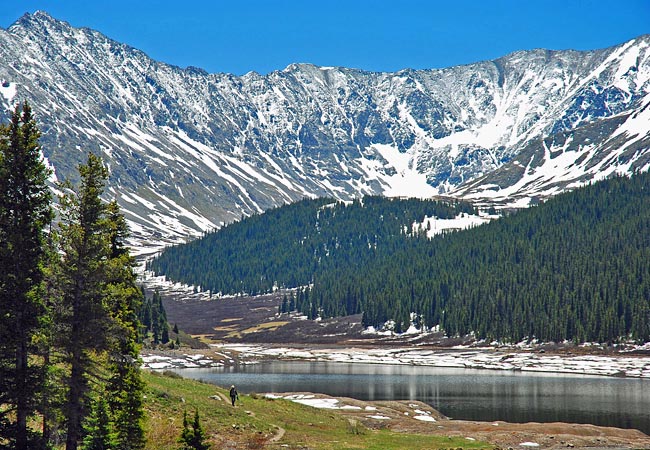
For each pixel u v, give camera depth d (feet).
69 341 122.93
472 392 353.92
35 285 120.98
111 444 131.85
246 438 168.86
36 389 116.16
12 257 116.67
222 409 190.60
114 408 138.10
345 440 185.68
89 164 131.95
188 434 128.77
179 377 246.06
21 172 120.26
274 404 226.79
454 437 211.82
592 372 478.18
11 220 119.96
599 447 211.61
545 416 274.36
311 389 361.71
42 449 118.01
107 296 131.85
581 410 289.94
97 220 130.82
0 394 117.29
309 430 194.80
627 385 388.98
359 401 286.87
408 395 341.82
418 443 191.72
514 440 216.54
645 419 267.18
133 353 140.46
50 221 123.75
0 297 115.65
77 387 124.98
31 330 119.34
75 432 125.18
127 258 151.94
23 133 121.08
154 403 177.68
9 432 115.96
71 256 126.72
